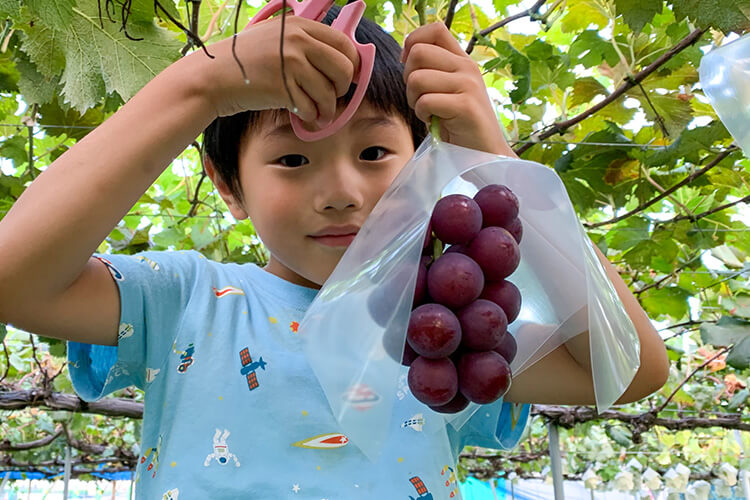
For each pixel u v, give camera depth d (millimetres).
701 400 4973
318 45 810
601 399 798
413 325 709
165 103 869
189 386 1076
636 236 2779
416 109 877
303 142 939
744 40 954
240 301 1191
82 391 1135
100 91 1338
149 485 1043
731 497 7125
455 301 732
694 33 1804
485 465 7746
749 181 2398
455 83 881
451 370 726
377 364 695
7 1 954
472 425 1243
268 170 973
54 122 1979
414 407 1152
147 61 1333
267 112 960
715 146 2246
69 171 865
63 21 987
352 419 678
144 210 3064
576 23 2096
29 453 5656
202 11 1970
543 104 2293
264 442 1044
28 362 4398
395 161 988
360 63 865
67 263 875
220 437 1040
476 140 883
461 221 750
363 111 964
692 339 4629
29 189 887
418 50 903
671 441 6785
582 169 2355
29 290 869
